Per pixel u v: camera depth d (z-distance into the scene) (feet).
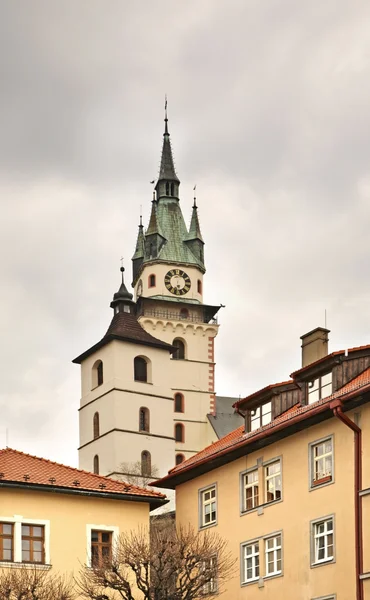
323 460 197.47
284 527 201.98
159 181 621.31
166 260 592.60
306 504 197.98
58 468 215.31
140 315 577.43
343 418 189.88
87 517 209.05
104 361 506.07
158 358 510.99
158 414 502.79
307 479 198.90
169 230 606.14
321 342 220.23
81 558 205.87
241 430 236.02
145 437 495.41
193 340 577.84
